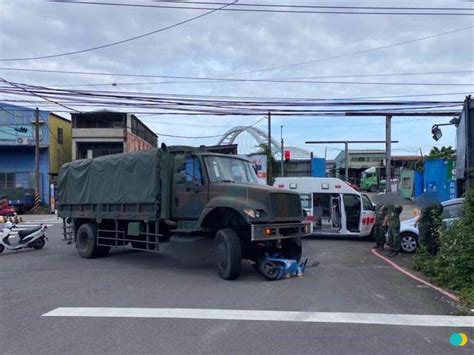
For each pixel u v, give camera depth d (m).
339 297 8.51
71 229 16.98
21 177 43.84
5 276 11.13
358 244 17.38
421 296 8.59
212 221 11.30
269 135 42.03
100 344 5.92
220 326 6.67
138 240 12.91
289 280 10.24
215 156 11.77
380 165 73.25
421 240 11.81
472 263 9.07
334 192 18.92
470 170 10.61
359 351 5.61
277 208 10.55
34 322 6.99
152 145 68.94
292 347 5.76
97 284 9.95
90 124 47.88
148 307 7.80
